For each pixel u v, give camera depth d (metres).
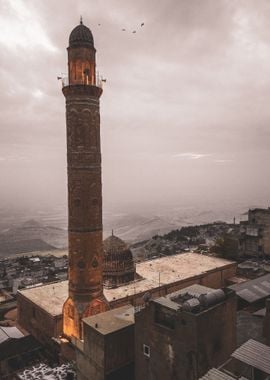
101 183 43.03
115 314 35.59
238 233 91.38
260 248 85.31
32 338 46.59
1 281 77.62
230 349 29.80
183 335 27.06
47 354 44.59
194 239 132.00
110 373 31.41
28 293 53.22
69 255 42.59
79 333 41.16
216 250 87.38
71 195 41.72
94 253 42.09
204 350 27.02
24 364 42.25
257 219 90.38
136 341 31.12
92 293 41.97
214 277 65.00
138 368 31.02
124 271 55.00
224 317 29.03
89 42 41.91
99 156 42.59
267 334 38.28
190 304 27.08
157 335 29.02
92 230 41.84
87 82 41.56
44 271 87.25
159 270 63.84
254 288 56.88
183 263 69.25
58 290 54.53
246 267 75.44
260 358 23.39
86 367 33.50
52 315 44.75
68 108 41.50
